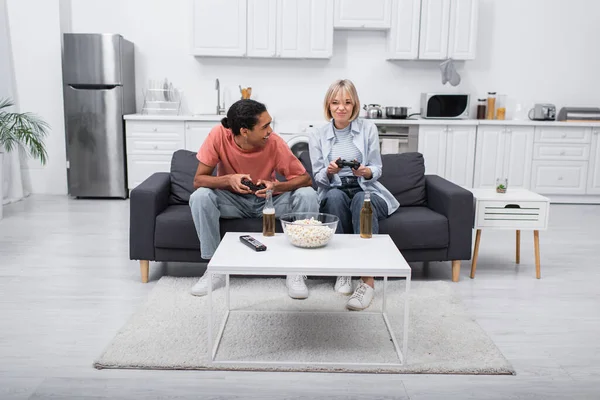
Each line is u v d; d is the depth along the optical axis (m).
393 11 5.05
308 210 2.63
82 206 4.77
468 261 3.29
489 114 5.38
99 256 3.28
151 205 2.71
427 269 3.12
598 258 3.40
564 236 3.95
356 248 2.07
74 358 1.99
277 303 2.50
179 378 1.85
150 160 5.07
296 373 1.90
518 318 2.41
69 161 5.11
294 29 5.06
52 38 5.10
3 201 4.76
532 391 1.80
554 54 5.48
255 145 2.58
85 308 2.47
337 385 1.82
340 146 2.90
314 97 5.51
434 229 2.76
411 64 5.46
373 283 2.56
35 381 1.82
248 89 5.34
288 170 2.72
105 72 4.95
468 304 2.57
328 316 2.36
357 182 2.86
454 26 5.07
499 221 2.90
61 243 3.56
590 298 2.68
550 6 5.41
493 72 5.50
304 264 1.85
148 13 5.34
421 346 2.08
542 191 5.18
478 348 2.07
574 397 1.77
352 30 5.39
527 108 5.55
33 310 2.44
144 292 2.69
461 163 5.09
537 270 2.98
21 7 5.05
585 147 5.10
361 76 5.48
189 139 5.02
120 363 1.92
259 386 1.81
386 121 4.97
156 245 2.74
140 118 4.98
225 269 1.84
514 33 5.45
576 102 5.57
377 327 2.25
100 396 1.73
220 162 2.75
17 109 5.18
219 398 1.73
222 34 5.05
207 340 2.11
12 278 2.87
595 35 5.47
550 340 2.19
